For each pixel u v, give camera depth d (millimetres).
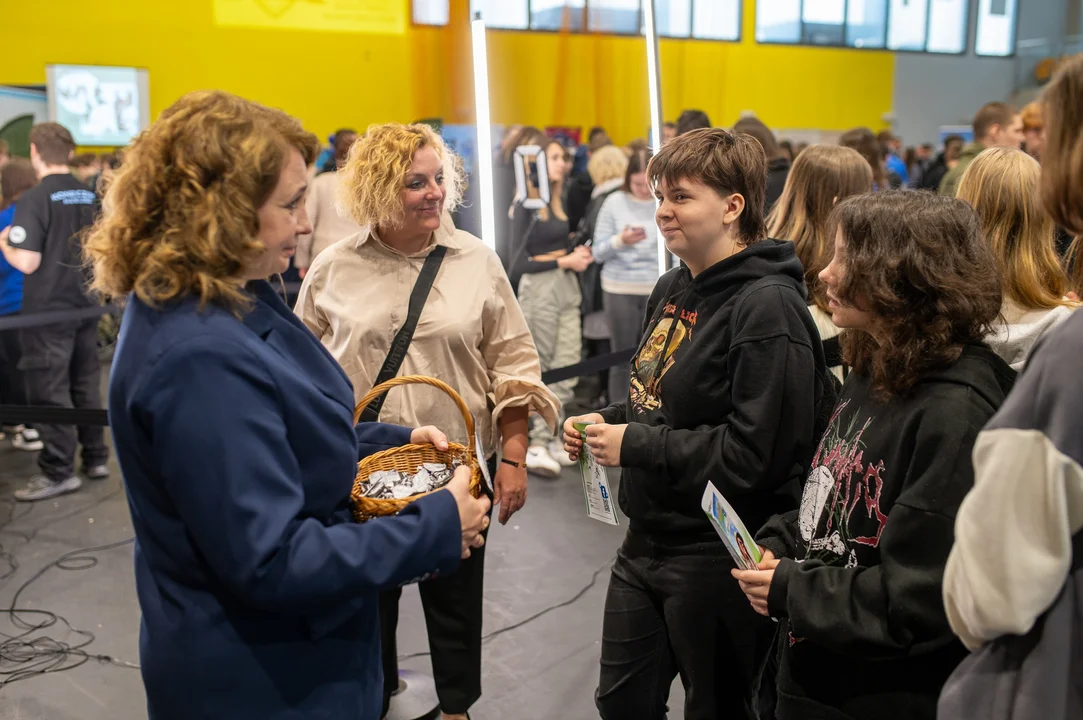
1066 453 839
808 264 2025
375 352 1905
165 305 1016
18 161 4434
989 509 888
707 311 1626
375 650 1241
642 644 1747
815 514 1289
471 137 10016
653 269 4527
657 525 1673
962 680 966
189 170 991
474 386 1983
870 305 1189
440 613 2107
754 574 1262
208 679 1057
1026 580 864
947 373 1135
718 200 1588
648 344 1746
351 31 10031
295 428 1060
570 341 4594
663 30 12125
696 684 1674
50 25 8805
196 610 1057
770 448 1503
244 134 1016
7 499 4012
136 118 9094
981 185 1606
